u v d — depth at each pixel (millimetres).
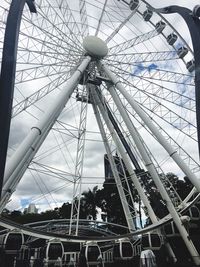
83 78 31234
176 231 30234
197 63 22719
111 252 33094
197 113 21203
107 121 31938
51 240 25703
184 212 31484
